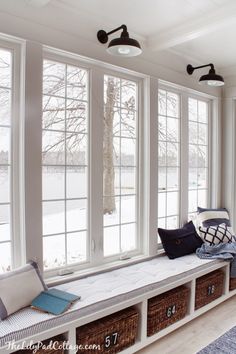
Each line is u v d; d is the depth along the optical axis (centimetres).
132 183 304
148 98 303
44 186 237
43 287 210
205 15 245
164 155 335
